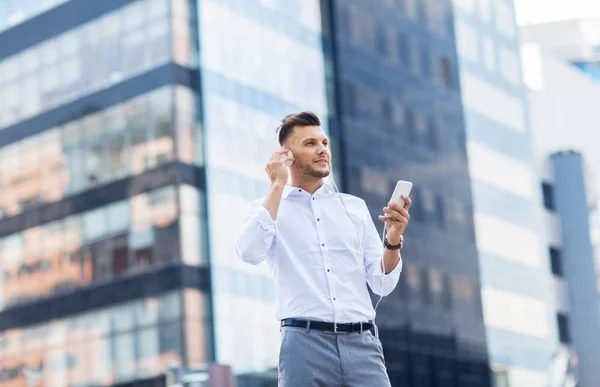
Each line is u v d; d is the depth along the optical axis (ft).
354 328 11.16
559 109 164.14
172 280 85.10
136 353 85.76
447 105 128.26
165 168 86.94
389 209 11.32
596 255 155.12
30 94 97.76
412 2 126.41
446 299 119.14
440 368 113.80
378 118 114.01
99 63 92.73
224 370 64.64
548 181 160.25
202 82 89.51
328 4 108.58
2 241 97.04
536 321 136.15
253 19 95.66
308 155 11.56
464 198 127.34
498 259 131.23
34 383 91.40
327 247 11.36
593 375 150.00
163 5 89.20
